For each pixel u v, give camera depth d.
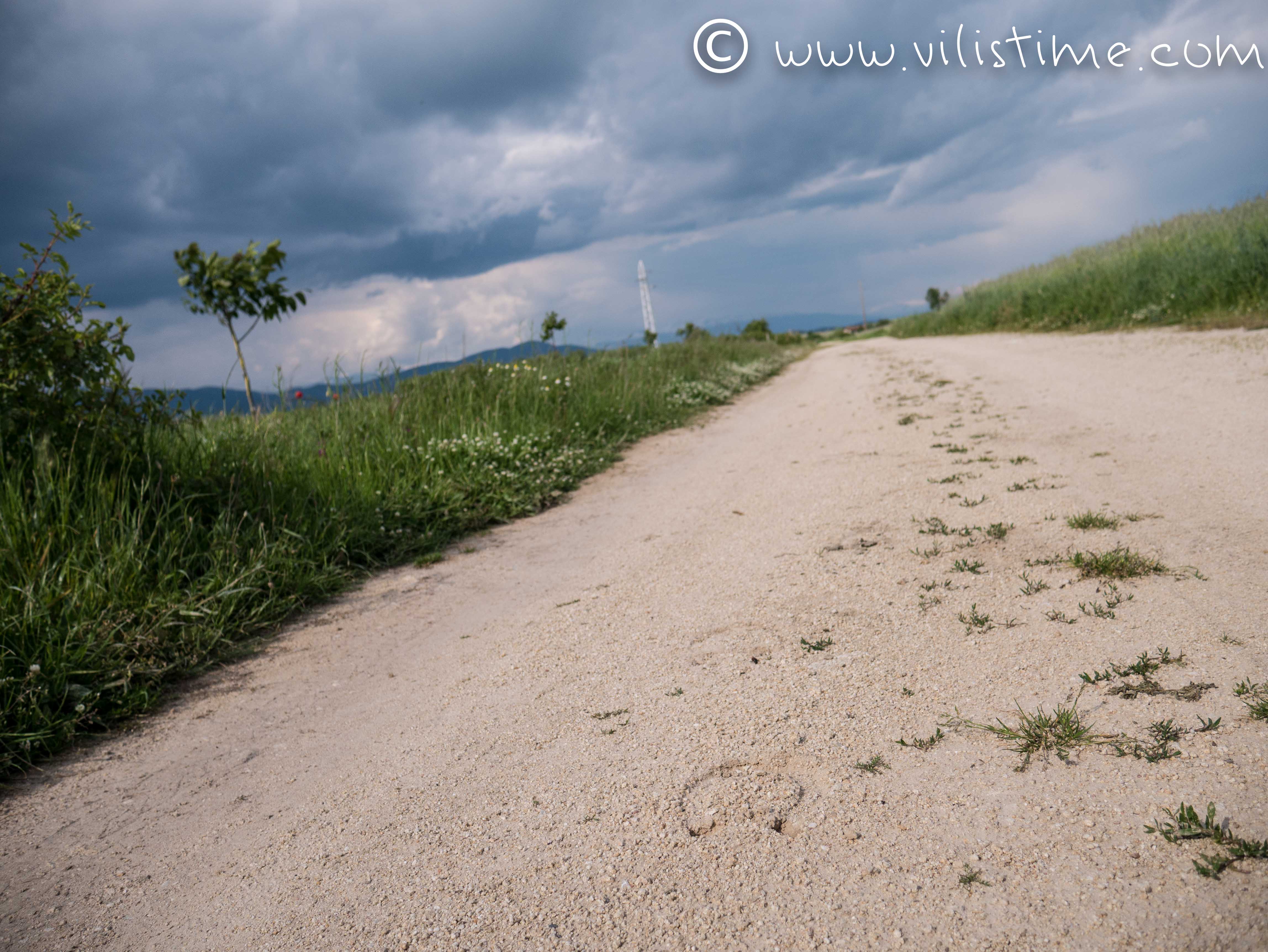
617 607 3.69
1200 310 14.23
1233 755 1.80
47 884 2.08
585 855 1.84
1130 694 2.16
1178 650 2.37
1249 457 4.70
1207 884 1.44
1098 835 1.63
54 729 2.99
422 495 6.20
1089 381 8.98
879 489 5.13
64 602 3.62
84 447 4.70
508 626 3.70
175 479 4.74
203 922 1.83
